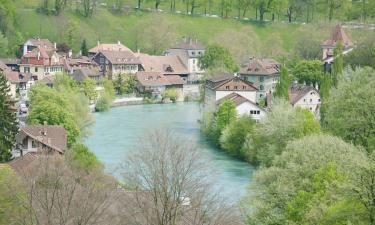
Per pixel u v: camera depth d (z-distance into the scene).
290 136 110.56
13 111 115.06
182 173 49.50
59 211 48.00
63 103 132.50
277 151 110.19
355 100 100.38
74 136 119.00
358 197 48.69
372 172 47.97
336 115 103.62
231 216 52.41
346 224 48.91
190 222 48.59
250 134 120.88
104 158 115.50
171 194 49.34
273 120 114.38
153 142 69.38
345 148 73.69
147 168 57.03
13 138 103.31
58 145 103.38
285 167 73.31
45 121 117.06
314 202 58.78
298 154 72.69
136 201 49.78
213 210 50.06
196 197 49.94
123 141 135.00
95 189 53.97
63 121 118.44
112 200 52.72
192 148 74.75
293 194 65.38
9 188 53.31
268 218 63.31
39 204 51.12
